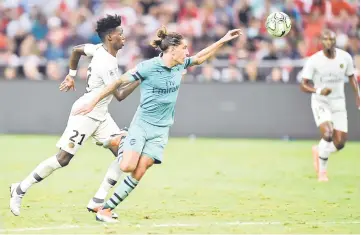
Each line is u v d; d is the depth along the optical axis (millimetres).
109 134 29828
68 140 29109
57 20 68688
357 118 58875
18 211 29344
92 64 28953
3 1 71188
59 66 64000
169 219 29188
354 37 64812
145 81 27375
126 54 65000
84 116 29078
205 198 34438
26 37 66750
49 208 31312
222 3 67875
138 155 27578
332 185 38969
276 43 63094
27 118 61719
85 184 38188
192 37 65812
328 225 28391
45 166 29219
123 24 68250
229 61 62469
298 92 60031
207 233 26531
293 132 60250
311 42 62938
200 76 62406
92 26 68375
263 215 30344
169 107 27766
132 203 32875
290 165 46656
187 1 69562
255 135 60688
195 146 56062
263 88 60375
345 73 40844
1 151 51719
